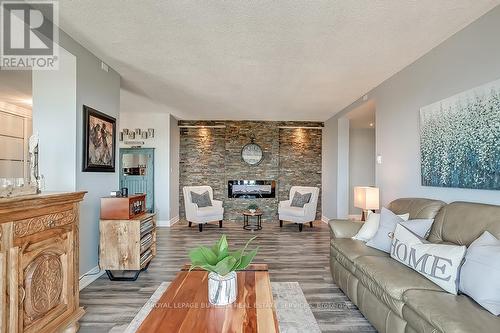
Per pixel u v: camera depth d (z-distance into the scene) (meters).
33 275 1.71
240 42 2.83
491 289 1.49
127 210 3.14
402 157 3.54
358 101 4.98
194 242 4.91
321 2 2.17
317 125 7.27
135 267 3.12
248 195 7.24
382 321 1.98
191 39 2.78
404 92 3.50
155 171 6.41
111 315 2.38
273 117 6.76
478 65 2.38
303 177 7.36
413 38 2.74
